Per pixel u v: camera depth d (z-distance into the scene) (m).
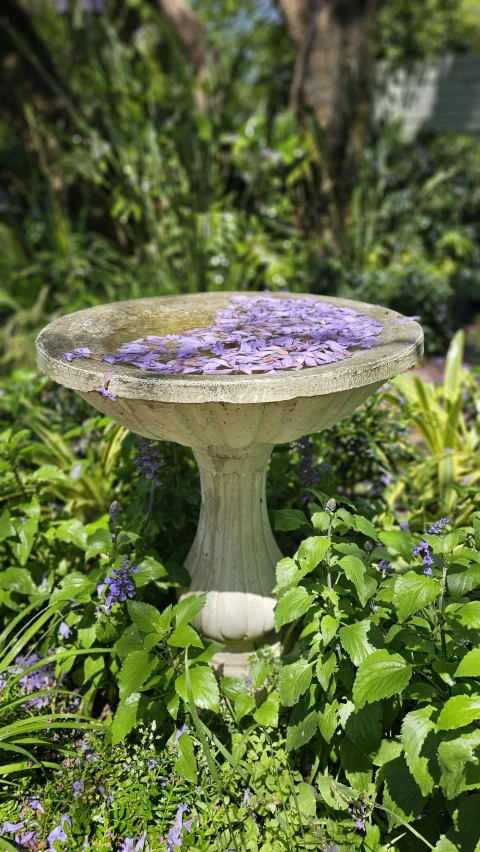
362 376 1.47
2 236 5.04
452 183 6.78
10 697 1.83
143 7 7.20
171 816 1.62
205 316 2.06
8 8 4.89
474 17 11.21
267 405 1.50
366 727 1.53
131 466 2.42
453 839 1.37
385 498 2.63
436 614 1.50
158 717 1.69
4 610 2.26
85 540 2.16
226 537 1.95
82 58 5.89
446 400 3.05
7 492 2.29
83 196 5.24
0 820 1.63
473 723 1.39
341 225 5.43
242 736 1.68
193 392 1.40
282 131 5.32
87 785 1.65
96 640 1.96
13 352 4.16
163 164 4.55
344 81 5.20
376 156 5.98
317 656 1.63
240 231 4.76
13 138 5.81
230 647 2.05
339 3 5.05
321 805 1.66
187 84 5.32
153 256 4.50
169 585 2.01
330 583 1.61
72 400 3.07
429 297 5.07
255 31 9.97
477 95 8.12
